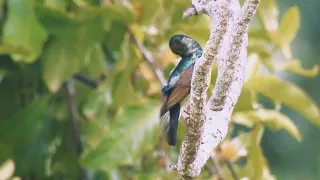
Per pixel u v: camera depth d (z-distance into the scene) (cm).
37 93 969
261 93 919
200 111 530
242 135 888
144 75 888
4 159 931
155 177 901
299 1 2014
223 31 519
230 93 571
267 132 2048
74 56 883
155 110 873
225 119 561
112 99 901
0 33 918
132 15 862
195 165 545
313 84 2027
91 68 925
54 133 953
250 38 932
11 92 962
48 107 958
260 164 884
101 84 932
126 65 894
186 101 598
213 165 892
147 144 863
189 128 536
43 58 892
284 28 956
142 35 884
